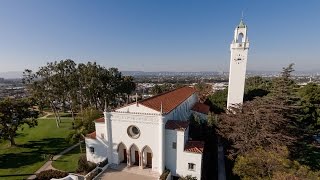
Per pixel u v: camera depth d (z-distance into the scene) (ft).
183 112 164.25
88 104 261.24
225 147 146.10
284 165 85.20
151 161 119.34
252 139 103.71
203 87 368.48
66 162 134.62
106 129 121.60
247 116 113.60
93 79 241.35
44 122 252.01
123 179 107.86
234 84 180.04
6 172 122.21
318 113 170.91
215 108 228.63
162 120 107.86
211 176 118.32
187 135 118.93
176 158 111.65
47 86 224.94
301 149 125.90
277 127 115.24
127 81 308.40
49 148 161.89
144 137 115.14
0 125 150.82
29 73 225.56
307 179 75.92
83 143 169.58
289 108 128.98
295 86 193.16
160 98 146.41
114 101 295.89
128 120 117.29
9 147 165.07
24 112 166.09
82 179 110.93
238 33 175.52
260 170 88.63
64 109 318.24
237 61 176.86
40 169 125.70
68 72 232.53
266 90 233.14
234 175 112.27
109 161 123.54
